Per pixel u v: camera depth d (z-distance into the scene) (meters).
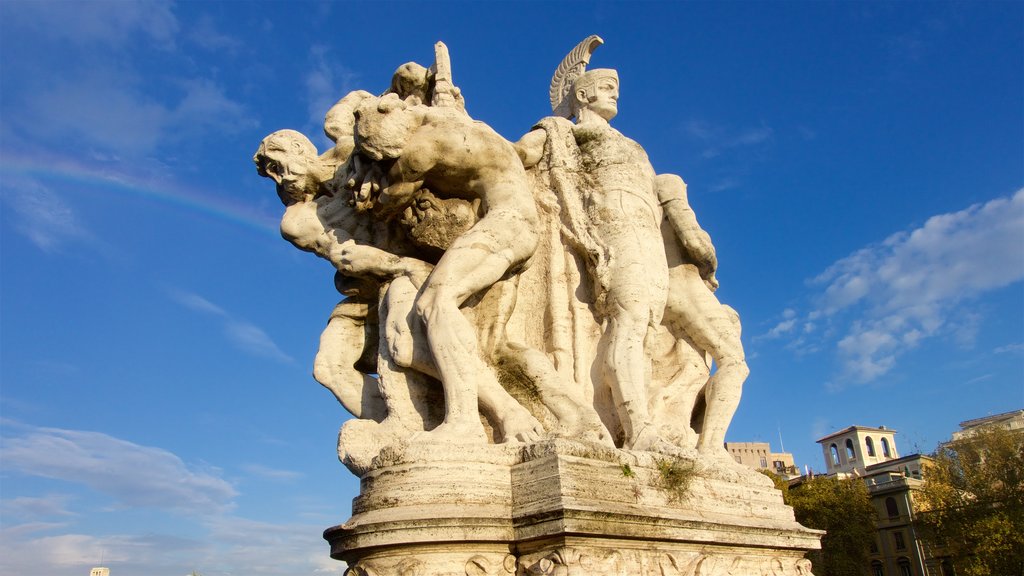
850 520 27.31
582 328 5.71
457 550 4.06
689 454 5.12
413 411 5.06
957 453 26.48
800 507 27.75
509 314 5.48
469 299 5.20
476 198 5.46
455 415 4.65
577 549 4.07
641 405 5.29
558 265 5.84
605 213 5.85
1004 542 23.53
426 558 3.99
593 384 5.61
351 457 4.92
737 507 5.31
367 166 5.20
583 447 4.48
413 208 5.34
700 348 6.33
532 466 4.39
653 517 4.43
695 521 4.74
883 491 34.22
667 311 6.28
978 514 24.33
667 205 6.36
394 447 4.45
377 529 3.99
